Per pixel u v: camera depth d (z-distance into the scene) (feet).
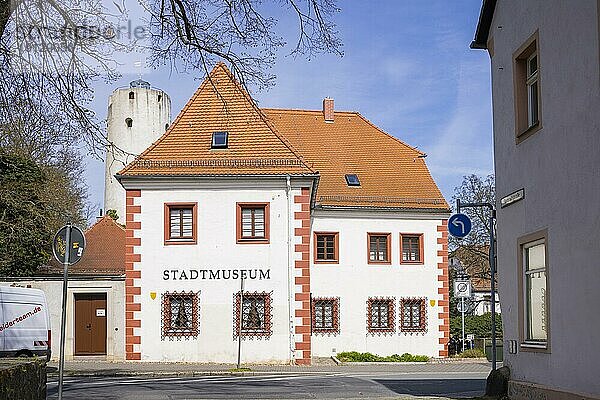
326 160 148.56
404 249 139.74
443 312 139.03
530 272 54.65
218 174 111.55
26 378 43.60
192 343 110.01
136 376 90.89
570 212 47.03
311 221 136.15
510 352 57.31
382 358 127.13
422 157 153.69
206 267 110.93
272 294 110.63
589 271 44.34
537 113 54.80
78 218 136.77
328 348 134.10
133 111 215.10
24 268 117.19
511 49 57.67
